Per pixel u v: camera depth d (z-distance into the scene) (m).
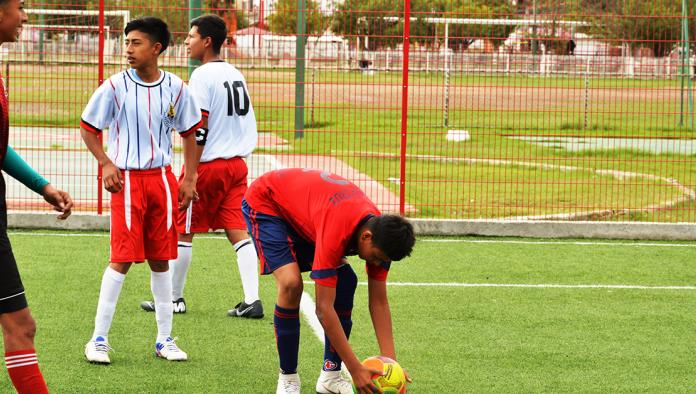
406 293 9.49
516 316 8.71
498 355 7.46
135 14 14.28
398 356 7.37
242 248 8.49
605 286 10.05
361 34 14.12
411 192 15.74
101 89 6.95
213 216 8.59
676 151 22.14
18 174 5.51
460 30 15.15
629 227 12.88
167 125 7.13
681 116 18.67
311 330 8.09
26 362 5.17
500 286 9.92
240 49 14.65
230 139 8.59
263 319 8.41
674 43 15.44
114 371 6.77
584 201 15.16
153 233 7.07
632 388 6.72
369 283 5.96
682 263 11.36
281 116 21.67
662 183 17.19
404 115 13.03
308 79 22.28
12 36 5.20
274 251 6.12
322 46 14.98
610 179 17.62
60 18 16.38
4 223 5.11
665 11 14.59
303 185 5.92
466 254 11.59
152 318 8.29
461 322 8.45
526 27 14.74
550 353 7.55
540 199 15.30
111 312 7.02
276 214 6.16
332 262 5.47
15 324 5.16
